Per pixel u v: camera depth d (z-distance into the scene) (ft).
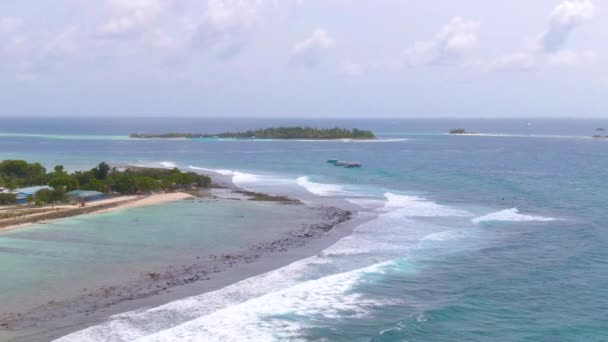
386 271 158.10
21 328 113.80
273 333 114.52
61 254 173.58
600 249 184.75
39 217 230.68
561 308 130.72
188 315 122.52
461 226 222.07
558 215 248.32
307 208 265.95
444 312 126.82
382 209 262.88
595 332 117.19
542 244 191.72
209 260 168.66
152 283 144.97
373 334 114.73
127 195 302.86
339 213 250.78
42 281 145.59
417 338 112.88
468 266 164.55
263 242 193.16
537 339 113.60
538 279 152.35
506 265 165.89
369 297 136.56
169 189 325.83
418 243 191.72
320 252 178.70
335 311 127.03
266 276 152.05
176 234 205.16
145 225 221.66
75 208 250.16
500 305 132.26
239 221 232.12
